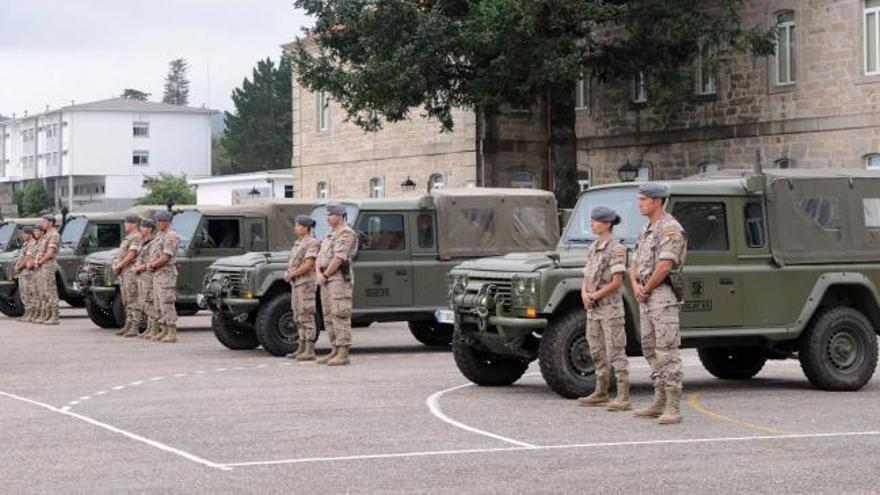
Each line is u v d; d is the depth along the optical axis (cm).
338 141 4934
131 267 2398
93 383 1634
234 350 2111
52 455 1091
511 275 1444
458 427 1241
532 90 3438
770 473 998
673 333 1253
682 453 1089
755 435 1188
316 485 954
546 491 930
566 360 1434
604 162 3944
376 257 2016
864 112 3209
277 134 11450
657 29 3431
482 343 1512
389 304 2022
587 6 3244
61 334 2481
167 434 1205
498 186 4197
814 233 1510
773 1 3425
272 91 11481
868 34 3219
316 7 3544
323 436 1188
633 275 1274
